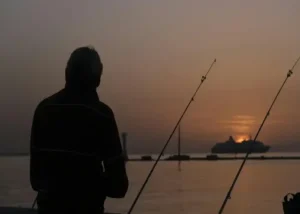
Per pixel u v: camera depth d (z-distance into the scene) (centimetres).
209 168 9488
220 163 13575
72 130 242
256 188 3759
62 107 246
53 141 244
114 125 246
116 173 242
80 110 243
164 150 571
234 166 10962
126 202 2747
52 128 245
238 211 2280
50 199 240
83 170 239
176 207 2483
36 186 247
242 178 5403
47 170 243
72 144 240
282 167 10262
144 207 2494
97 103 248
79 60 249
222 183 4469
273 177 5609
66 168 239
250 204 2584
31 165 252
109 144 243
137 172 7312
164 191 3550
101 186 244
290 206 454
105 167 244
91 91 252
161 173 6981
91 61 250
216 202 2748
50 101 252
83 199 239
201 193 3366
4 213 552
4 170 9388
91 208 241
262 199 2844
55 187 239
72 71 249
